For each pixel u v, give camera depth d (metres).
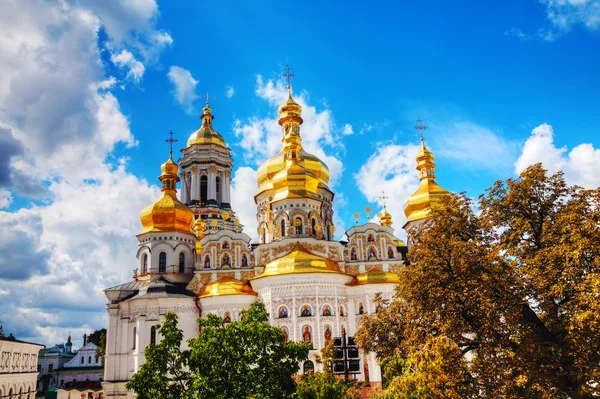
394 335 50.28
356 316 82.62
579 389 34.97
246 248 95.12
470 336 51.50
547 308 37.66
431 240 42.66
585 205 38.31
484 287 38.44
